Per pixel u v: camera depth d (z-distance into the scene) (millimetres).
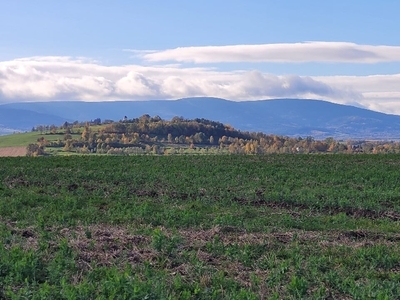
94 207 19719
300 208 21125
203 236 15328
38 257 12320
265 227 16906
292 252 13656
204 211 19828
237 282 11391
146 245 14125
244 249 13805
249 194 23062
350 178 28297
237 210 20047
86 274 11664
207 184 25828
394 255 13633
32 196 21812
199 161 37000
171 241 13930
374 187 25484
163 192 23719
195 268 12141
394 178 27891
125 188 24422
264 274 12148
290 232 16406
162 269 12227
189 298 10375
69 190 24438
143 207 19266
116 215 18375
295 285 10977
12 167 32188
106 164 34594
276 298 10312
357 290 11055
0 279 11078
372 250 13906
